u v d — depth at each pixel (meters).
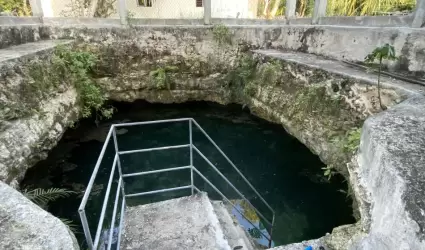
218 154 6.26
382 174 1.46
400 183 1.27
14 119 3.51
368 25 4.46
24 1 7.92
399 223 1.21
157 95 7.21
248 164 5.98
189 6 9.70
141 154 6.09
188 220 2.79
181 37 6.77
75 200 4.62
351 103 3.56
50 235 1.35
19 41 5.59
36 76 4.21
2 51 4.44
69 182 5.00
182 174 5.64
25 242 1.31
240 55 6.82
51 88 4.64
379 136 1.72
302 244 1.93
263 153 6.08
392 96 3.09
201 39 6.80
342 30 4.73
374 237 1.39
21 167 3.34
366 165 1.75
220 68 6.97
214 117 7.30
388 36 3.87
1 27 5.02
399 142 1.63
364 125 2.01
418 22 3.58
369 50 4.21
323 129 3.98
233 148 6.41
